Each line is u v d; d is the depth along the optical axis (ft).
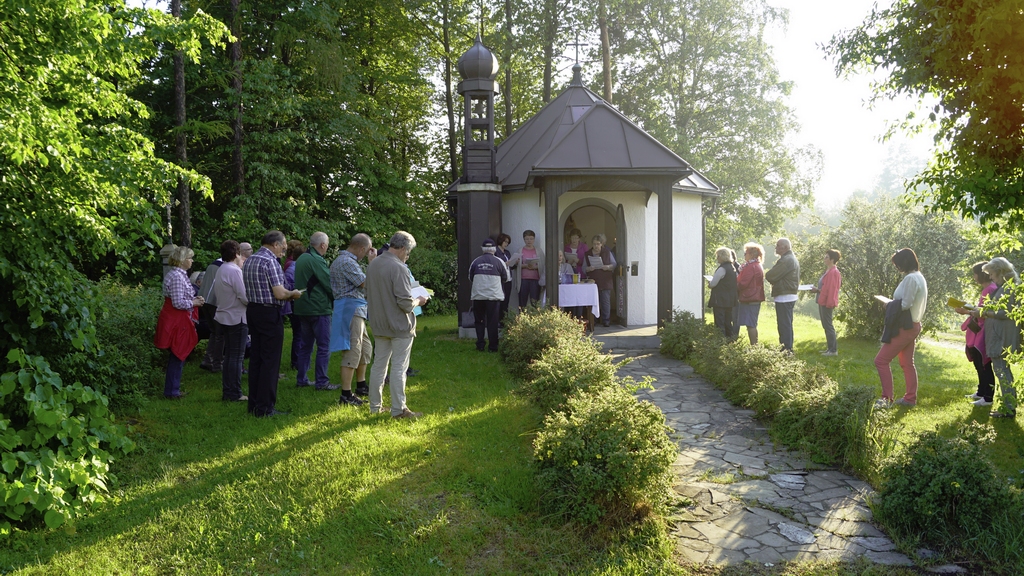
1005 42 11.87
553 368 21.76
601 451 14.23
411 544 12.99
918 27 13.24
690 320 34.68
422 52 81.00
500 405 22.86
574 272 42.11
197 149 59.36
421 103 82.53
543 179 37.65
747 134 86.69
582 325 31.55
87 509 14.71
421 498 14.97
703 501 15.19
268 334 21.83
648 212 42.60
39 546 13.20
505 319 35.99
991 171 12.90
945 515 13.15
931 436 14.82
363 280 23.11
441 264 65.87
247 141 55.21
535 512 14.23
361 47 72.18
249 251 28.48
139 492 15.78
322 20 55.26
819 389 20.13
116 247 16.85
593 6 76.28
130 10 19.74
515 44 73.41
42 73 16.65
